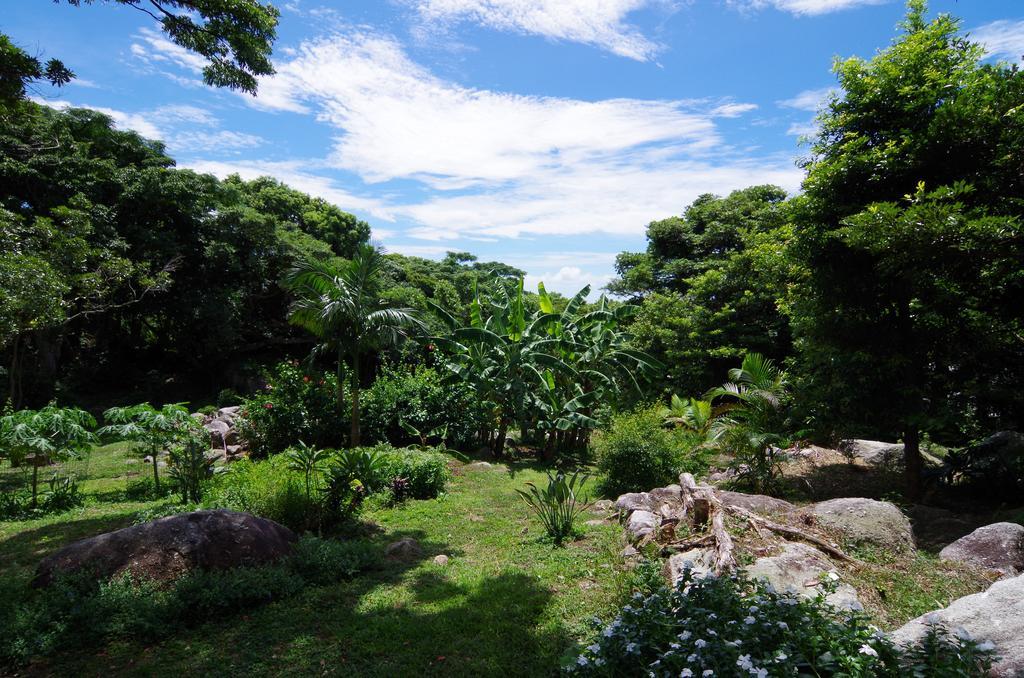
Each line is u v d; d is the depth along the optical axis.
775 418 10.00
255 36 8.01
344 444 13.37
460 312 32.38
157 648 4.29
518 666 3.98
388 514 8.25
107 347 27.08
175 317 26.03
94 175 22.50
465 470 11.73
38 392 21.80
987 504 8.47
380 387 14.77
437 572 5.87
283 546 5.89
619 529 6.99
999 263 7.78
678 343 22.86
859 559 5.57
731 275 22.61
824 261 9.55
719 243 28.00
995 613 3.43
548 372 14.95
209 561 5.21
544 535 6.91
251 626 4.64
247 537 5.58
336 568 5.70
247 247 27.38
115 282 18.31
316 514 7.18
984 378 9.06
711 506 6.30
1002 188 8.02
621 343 16.67
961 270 8.15
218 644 4.36
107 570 4.94
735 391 11.33
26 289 12.34
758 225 22.80
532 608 4.86
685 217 31.23
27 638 4.14
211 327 25.28
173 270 23.30
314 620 4.75
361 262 13.38
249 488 7.41
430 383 14.89
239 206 27.56
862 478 10.48
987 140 7.88
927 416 8.46
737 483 9.55
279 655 4.20
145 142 26.70
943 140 8.08
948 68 8.70
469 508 8.62
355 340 13.16
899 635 3.38
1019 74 7.70
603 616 4.55
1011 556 5.36
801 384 10.33
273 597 5.16
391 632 4.51
